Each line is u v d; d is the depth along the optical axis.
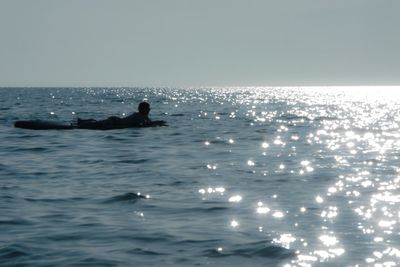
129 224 13.21
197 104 98.38
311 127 46.84
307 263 10.39
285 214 14.55
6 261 10.31
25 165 23.25
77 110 68.88
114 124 39.72
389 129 45.91
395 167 24.08
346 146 33.03
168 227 12.98
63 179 19.81
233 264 10.32
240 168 23.23
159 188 18.16
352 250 11.23
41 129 38.62
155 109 76.12
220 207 15.31
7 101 99.69
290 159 26.58
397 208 15.41
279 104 105.31
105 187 18.20
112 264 10.17
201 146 31.14
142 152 28.02
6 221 13.35
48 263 10.20
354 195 17.42
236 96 175.75
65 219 13.63
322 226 13.23
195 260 10.52
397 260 10.58
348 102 125.75
